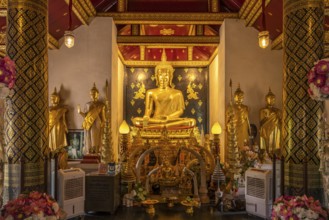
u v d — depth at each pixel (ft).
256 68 31.42
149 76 42.06
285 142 17.97
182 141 32.58
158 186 27.86
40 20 17.42
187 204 22.13
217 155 29.30
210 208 23.57
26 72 16.92
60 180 19.33
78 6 27.17
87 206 21.80
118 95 36.17
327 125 13.20
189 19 31.71
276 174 19.61
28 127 16.89
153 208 22.41
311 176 17.01
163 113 37.78
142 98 41.83
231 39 31.42
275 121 29.60
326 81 12.04
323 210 13.16
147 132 33.45
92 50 30.96
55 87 30.71
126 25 34.45
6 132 16.88
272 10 27.04
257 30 31.40
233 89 31.35
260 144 29.96
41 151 17.33
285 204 13.46
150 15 31.53
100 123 29.45
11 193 16.60
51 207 12.72
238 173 25.62
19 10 17.02
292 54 17.69
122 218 20.98
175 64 41.81
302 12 17.43
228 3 32.48
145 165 29.53
